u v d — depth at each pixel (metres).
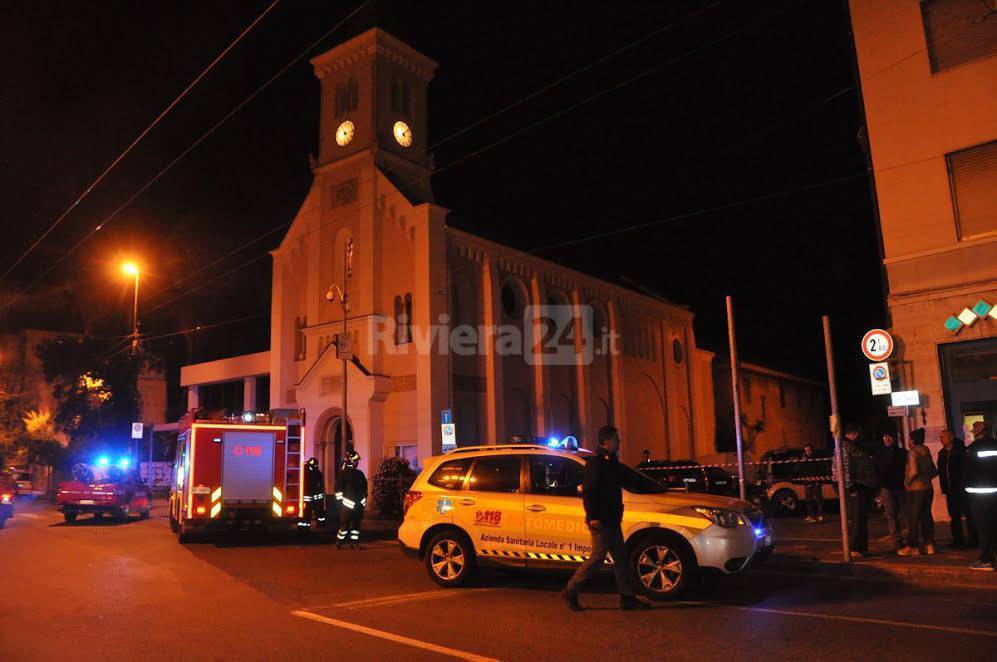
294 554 14.51
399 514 23.12
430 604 8.99
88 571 12.02
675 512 9.09
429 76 31.78
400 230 27.73
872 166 16.50
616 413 35.81
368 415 26.47
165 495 37.81
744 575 10.95
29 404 47.84
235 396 37.06
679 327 43.47
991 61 15.17
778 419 51.34
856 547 11.95
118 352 40.06
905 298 15.66
